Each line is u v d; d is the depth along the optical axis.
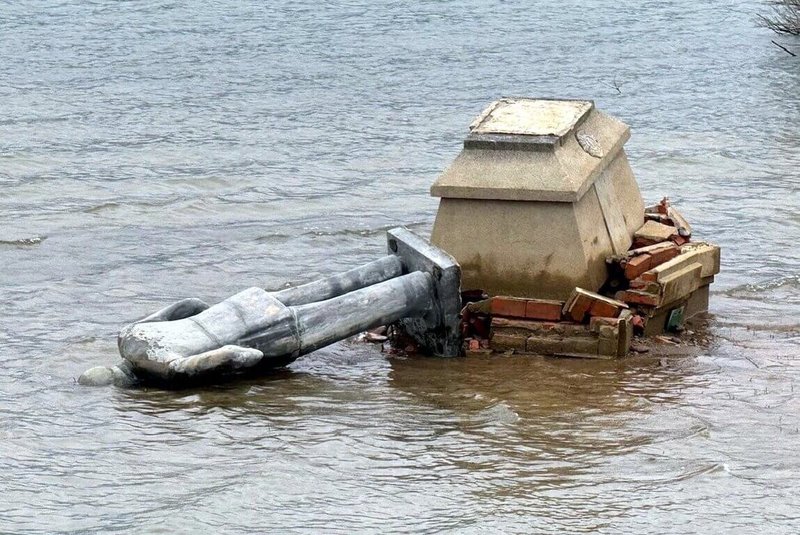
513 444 11.48
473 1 50.47
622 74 37.84
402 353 14.12
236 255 19.55
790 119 31.41
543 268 13.92
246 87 36.03
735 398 12.61
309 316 13.20
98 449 11.48
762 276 17.84
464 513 10.22
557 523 10.05
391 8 49.16
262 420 12.06
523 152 13.91
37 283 17.81
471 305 14.12
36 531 10.01
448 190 14.02
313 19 47.09
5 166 26.62
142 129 30.66
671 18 46.84
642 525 10.02
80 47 42.03
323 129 30.77
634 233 15.08
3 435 11.77
